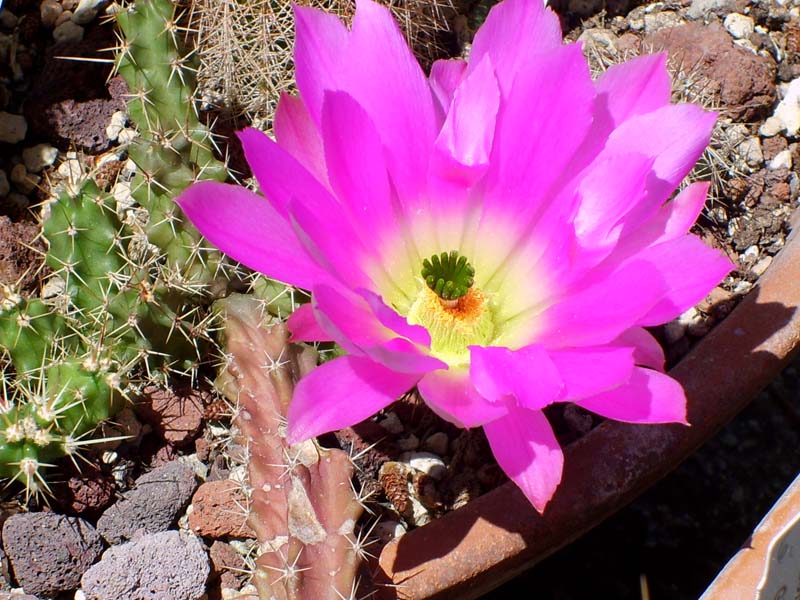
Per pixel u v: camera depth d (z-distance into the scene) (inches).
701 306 10.4
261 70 10.7
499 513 8.7
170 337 9.6
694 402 9.2
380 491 9.5
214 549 9.3
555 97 8.1
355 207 8.2
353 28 8.3
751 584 8.3
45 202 10.3
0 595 9.1
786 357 9.5
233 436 9.3
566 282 8.2
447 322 8.6
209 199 7.8
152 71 9.6
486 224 8.8
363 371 7.6
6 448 8.7
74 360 9.1
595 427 9.4
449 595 8.7
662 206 8.4
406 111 8.4
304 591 7.9
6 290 9.3
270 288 9.4
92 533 9.3
